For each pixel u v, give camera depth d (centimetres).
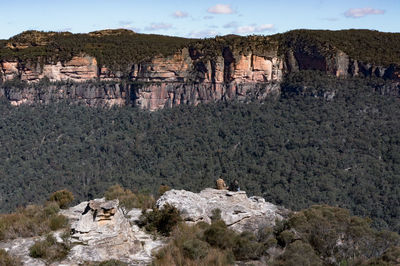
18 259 1538
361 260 1725
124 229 1775
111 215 1747
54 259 1570
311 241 1917
